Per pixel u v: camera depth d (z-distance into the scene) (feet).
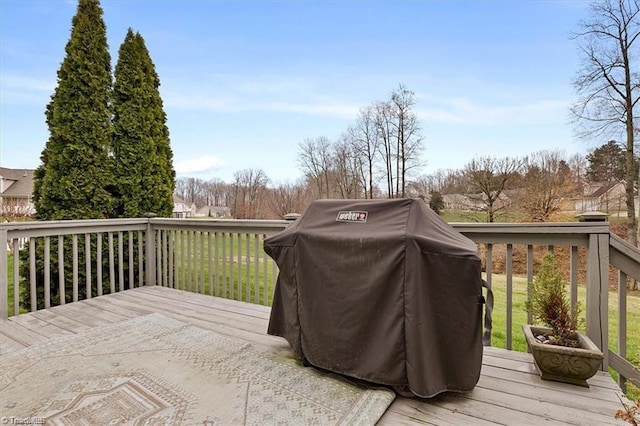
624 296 6.99
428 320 5.72
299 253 6.97
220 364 7.29
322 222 6.98
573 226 7.20
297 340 7.12
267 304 11.45
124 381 6.59
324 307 6.61
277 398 5.99
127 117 16.05
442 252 5.65
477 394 5.99
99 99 15.26
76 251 12.18
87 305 11.63
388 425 5.21
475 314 5.74
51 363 7.34
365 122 47.32
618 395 5.86
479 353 5.84
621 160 34.71
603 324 6.98
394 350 5.78
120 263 13.71
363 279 6.12
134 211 16.16
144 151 16.58
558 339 6.53
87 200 15.07
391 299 5.84
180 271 13.88
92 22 15.28
